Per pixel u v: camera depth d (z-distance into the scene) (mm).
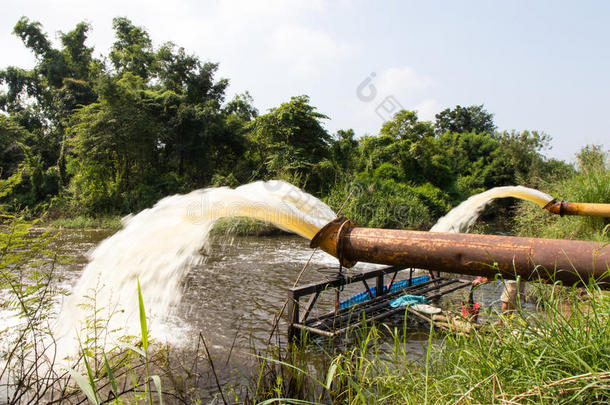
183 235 3814
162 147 34906
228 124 37219
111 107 29875
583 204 5629
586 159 11766
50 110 41656
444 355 3420
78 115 30500
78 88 37406
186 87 38156
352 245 2426
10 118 38812
